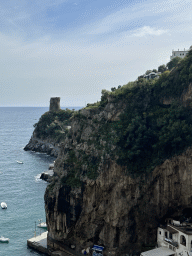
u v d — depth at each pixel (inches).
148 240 3073.3
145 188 3061.0
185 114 3211.1
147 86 3622.0
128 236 3061.0
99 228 3191.4
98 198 3186.5
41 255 3304.6
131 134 3262.8
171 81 3452.3
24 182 6122.1
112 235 3090.6
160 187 3078.2
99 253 3061.0
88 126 3604.8
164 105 3489.2
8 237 3708.2
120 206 3078.2
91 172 3233.3
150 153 3186.5
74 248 3243.1
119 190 3105.3
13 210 4559.5
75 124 3713.1
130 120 3442.4
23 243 3575.3
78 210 3248.0
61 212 3324.3
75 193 3240.7
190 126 3090.6
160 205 3085.6
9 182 6112.2
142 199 3075.8
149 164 3107.8
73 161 3491.6
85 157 3427.7
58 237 3336.6
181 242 2743.6
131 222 3075.8
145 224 3083.2
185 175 3009.4
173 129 3078.2
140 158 3164.4
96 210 3189.0
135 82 3735.2
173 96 3388.3
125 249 3048.7
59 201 3336.6
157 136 3218.5
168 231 2908.5
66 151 3656.5
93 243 3198.8
